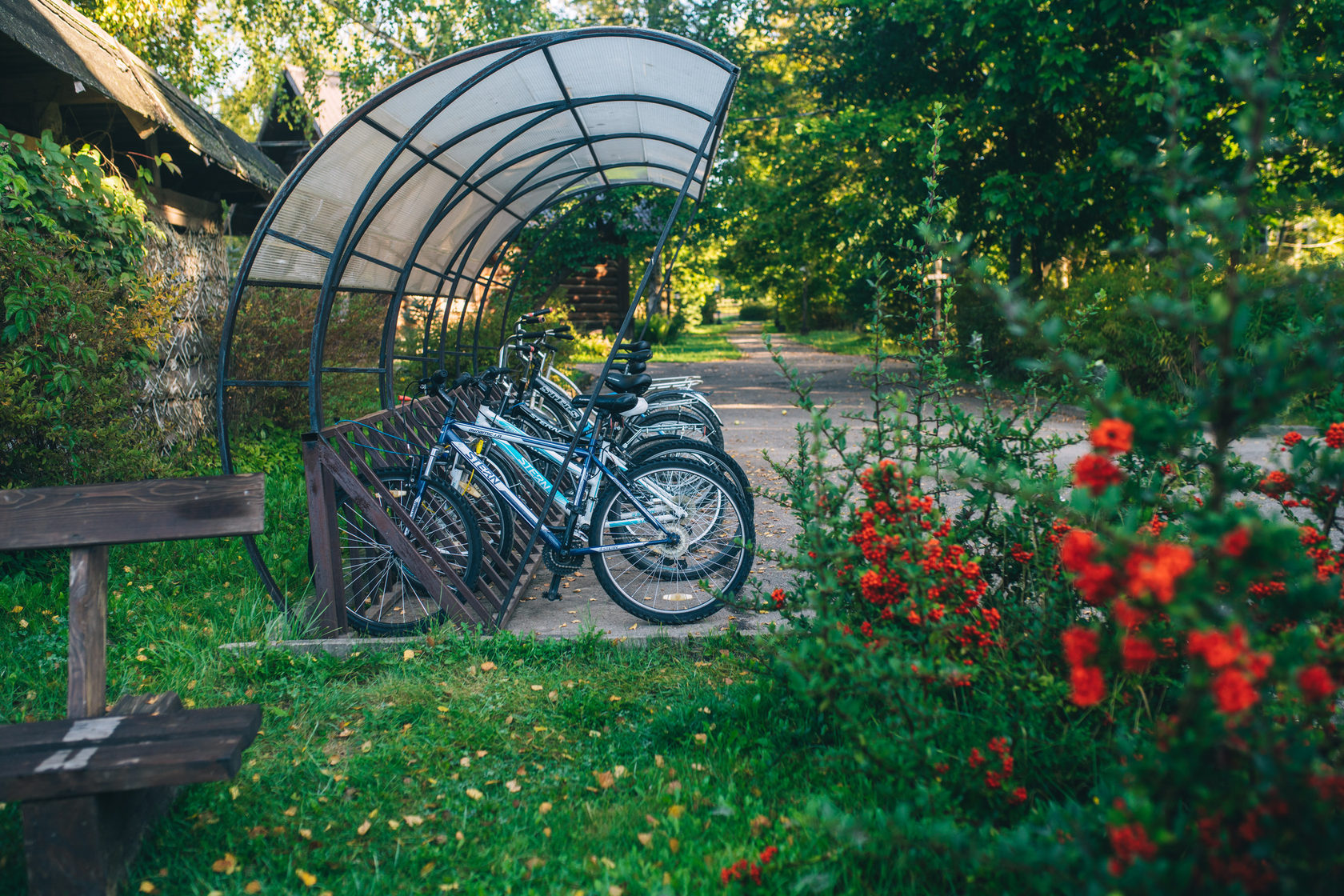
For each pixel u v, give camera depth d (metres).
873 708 2.74
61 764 2.13
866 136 14.70
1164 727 1.72
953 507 6.18
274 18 14.22
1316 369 1.60
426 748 3.09
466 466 4.69
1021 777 2.39
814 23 18.50
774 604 3.21
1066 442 3.12
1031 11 11.14
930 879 2.21
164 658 3.78
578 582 5.00
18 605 4.32
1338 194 2.81
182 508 2.62
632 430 6.19
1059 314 11.84
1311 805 1.51
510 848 2.52
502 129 5.07
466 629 3.96
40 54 5.56
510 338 6.27
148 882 2.35
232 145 9.38
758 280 27.75
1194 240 1.66
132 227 6.04
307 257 4.67
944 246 2.15
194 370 7.95
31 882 2.18
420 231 5.84
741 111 19.27
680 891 2.26
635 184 7.38
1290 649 1.61
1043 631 2.60
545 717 3.29
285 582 4.62
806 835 2.38
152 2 12.23
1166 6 9.88
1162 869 1.50
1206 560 1.86
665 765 2.92
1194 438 2.38
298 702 3.43
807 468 3.32
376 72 15.52
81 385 4.98
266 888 2.36
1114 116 13.76
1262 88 1.66
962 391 13.68
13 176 4.89
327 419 8.24
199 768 2.14
